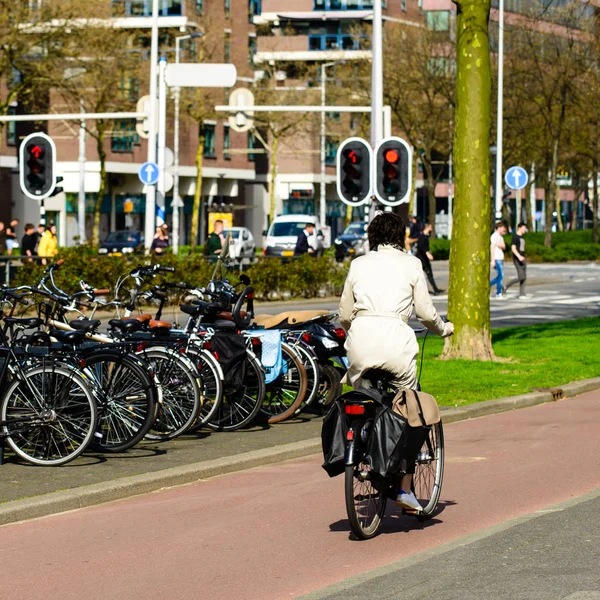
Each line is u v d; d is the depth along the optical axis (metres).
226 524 14.80
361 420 13.76
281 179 157.25
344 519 15.02
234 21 144.50
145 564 12.89
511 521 14.55
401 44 116.25
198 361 20.80
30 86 87.94
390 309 14.18
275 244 102.81
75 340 18.33
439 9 156.38
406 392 14.02
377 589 11.57
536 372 29.39
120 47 95.50
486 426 23.03
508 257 110.31
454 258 31.69
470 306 31.53
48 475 17.20
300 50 154.00
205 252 61.41
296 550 13.45
